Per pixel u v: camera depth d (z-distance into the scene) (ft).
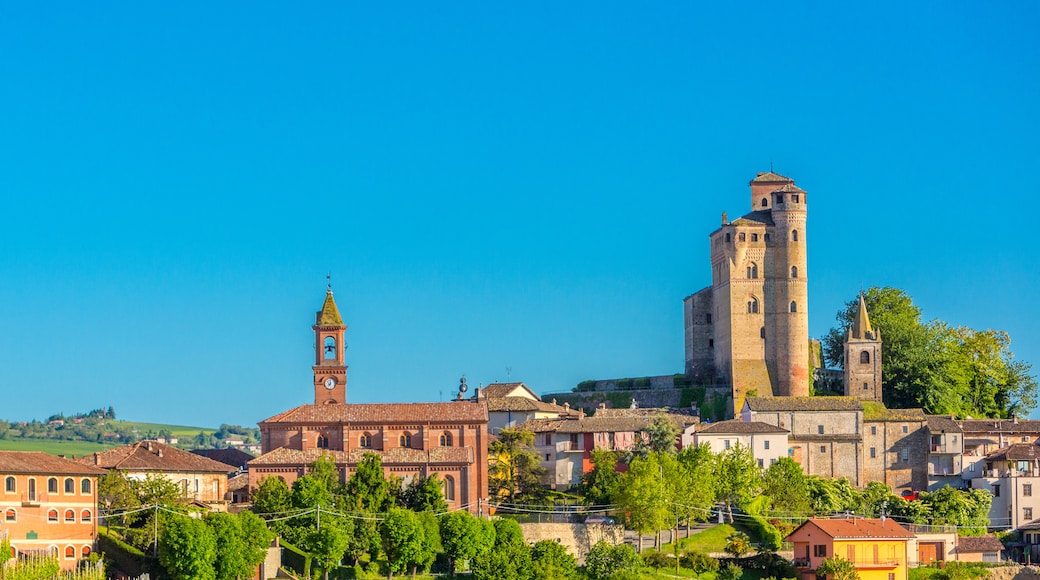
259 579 618.44
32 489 597.52
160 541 592.60
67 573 567.59
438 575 651.25
